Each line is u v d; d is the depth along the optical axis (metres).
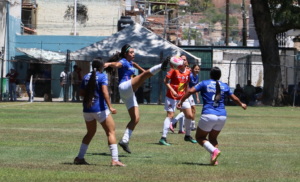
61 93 87.69
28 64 88.00
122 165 18.30
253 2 74.12
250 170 17.84
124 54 21.52
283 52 92.75
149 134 31.48
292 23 72.12
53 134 29.92
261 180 15.73
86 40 94.06
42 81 82.44
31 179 15.18
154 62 66.88
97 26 119.12
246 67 90.31
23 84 87.81
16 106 59.59
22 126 35.16
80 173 16.42
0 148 22.95
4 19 85.69
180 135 31.50
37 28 118.44
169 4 154.38
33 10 117.06
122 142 20.62
